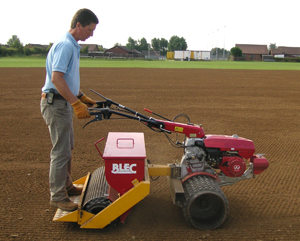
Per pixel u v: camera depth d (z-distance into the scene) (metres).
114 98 13.48
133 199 3.60
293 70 33.28
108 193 3.82
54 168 3.66
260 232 3.77
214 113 10.71
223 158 4.15
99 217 3.60
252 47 94.94
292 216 4.17
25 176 5.30
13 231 3.70
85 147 6.91
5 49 72.25
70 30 3.64
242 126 8.94
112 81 19.67
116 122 9.13
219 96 14.42
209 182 3.84
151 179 5.29
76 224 3.87
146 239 3.58
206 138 4.16
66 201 3.77
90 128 8.48
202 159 4.16
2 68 29.42
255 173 4.30
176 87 17.27
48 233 3.67
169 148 6.93
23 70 27.20
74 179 5.20
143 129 8.45
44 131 8.16
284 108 11.77
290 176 5.48
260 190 4.95
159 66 38.22
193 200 3.65
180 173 4.18
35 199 4.50
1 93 14.48
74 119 9.45
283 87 18.00
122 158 3.59
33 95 14.03
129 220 4.01
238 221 4.02
